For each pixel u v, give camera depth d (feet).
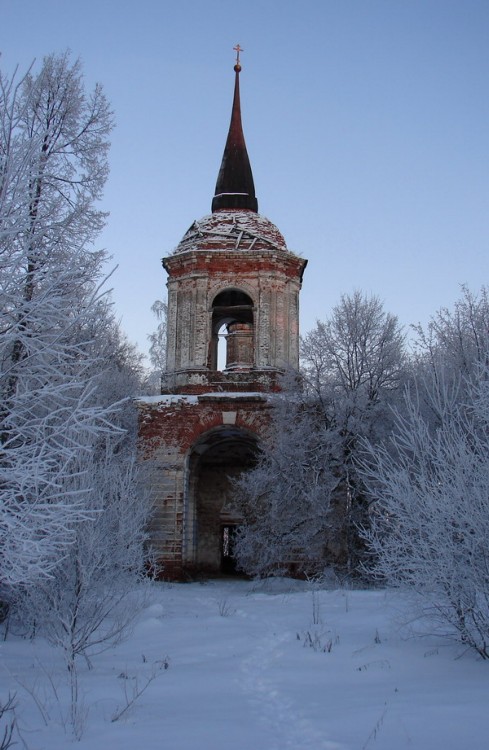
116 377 85.71
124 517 42.55
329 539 75.72
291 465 75.77
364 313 82.99
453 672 27.61
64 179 43.21
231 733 19.65
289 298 88.79
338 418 77.46
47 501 28.50
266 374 84.74
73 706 21.49
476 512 29.73
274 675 28.17
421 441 34.09
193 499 88.48
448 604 31.32
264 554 74.28
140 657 33.06
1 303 24.13
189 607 56.54
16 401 23.80
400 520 33.68
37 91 46.44
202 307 86.84
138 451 82.43
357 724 20.25
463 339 76.84
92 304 25.29
